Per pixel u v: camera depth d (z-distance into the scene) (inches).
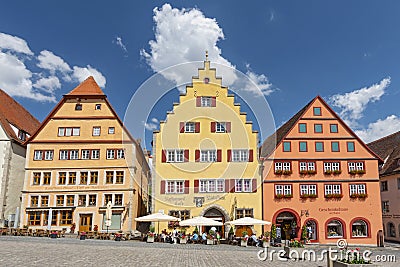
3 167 1186.0
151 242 932.6
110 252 643.5
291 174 1146.7
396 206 1280.8
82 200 1150.3
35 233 984.3
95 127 1193.4
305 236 1096.8
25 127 1373.0
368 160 1171.9
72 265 455.8
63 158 1174.3
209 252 738.8
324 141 1179.3
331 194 1140.5
